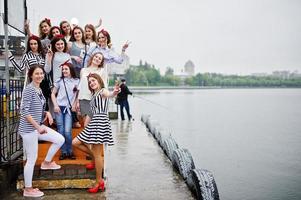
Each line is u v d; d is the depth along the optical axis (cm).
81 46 681
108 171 744
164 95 10906
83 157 640
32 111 533
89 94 609
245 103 6644
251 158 1373
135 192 602
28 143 539
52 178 589
